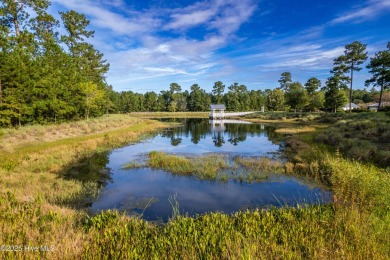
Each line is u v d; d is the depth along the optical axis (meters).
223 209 8.23
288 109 75.62
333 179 9.41
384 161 11.13
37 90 23.38
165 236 5.00
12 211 5.38
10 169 11.24
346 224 4.97
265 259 3.91
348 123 25.34
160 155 16.52
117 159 16.09
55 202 8.41
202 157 16.44
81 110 34.16
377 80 39.75
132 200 9.09
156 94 100.12
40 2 28.03
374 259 3.85
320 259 3.94
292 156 15.70
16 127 21.25
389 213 5.52
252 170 12.91
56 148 16.34
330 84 50.28
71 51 36.59
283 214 5.88
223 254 4.07
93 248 4.29
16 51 22.83
